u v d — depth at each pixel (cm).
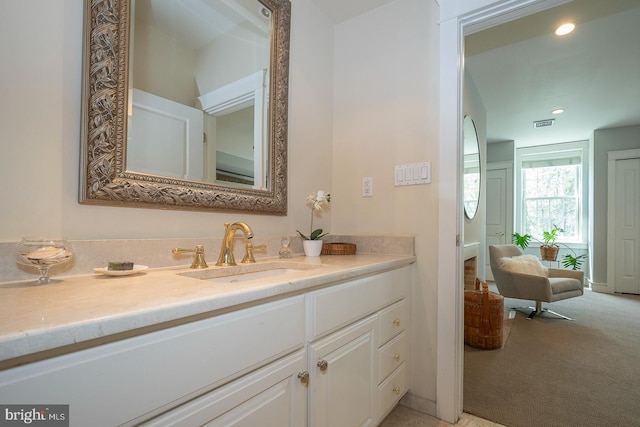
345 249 163
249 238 117
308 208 177
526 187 550
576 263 491
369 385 123
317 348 96
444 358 150
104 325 49
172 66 115
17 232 80
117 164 96
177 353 60
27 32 82
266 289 76
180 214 116
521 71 284
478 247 334
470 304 252
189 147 120
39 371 44
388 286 139
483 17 146
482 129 356
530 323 312
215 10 131
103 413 50
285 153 158
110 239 97
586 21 214
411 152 167
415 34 168
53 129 86
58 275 85
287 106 160
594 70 282
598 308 365
